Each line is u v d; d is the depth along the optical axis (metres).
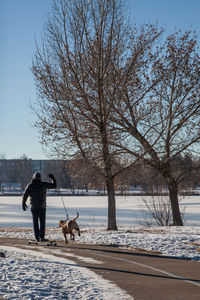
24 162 168.12
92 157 18.69
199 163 21.25
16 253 11.55
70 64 18.80
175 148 20.05
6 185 172.00
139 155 19.50
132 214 38.12
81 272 8.38
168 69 19.95
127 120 19.73
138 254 11.16
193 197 79.06
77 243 14.19
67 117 18.62
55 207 55.03
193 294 6.26
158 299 5.98
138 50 19.28
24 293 6.21
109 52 18.62
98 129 18.92
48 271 8.47
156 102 19.67
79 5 19.16
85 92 18.95
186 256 10.38
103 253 11.41
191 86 19.84
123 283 7.22
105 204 62.28
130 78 18.98
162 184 23.09
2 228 23.34
